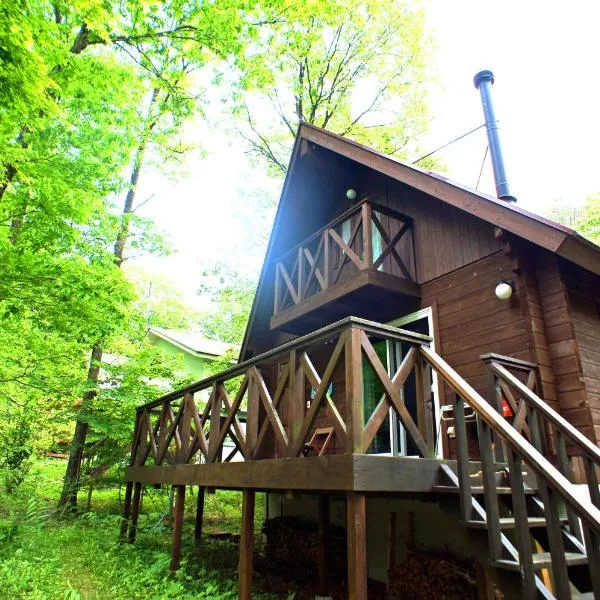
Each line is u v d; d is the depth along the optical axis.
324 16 9.19
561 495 2.31
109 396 9.18
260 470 3.99
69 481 9.22
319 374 8.12
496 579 2.77
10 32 3.74
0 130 4.68
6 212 5.71
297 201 8.76
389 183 7.45
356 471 2.95
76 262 5.80
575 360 4.63
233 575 5.38
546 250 5.10
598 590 2.09
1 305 5.32
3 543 5.59
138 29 7.27
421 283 6.32
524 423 4.09
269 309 9.41
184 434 5.86
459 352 5.55
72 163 6.14
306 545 6.20
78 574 4.98
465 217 5.92
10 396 8.62
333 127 14.43
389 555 5.24
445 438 5.27
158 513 9.17
